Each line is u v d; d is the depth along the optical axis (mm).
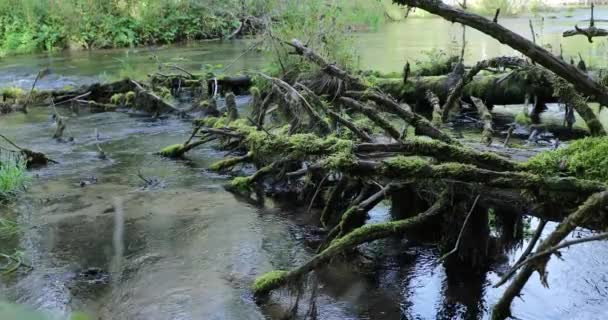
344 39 11398
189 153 7844
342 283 4203
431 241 4824
